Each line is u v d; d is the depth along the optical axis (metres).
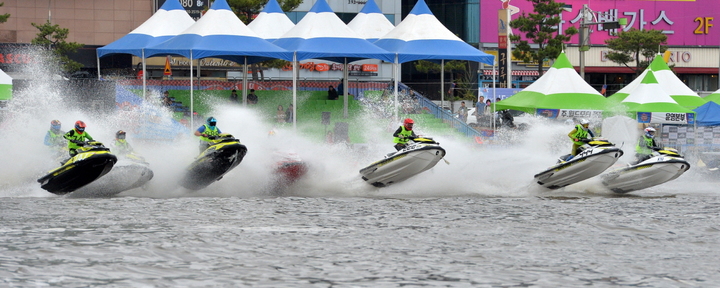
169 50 114.25
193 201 73.69
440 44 124.44
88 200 73.62
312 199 77.62
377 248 49.47
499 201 77.00
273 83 151.00
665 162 84.88
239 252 47.66
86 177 74.12
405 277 41.91
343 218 62.47
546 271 43.59
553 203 75.44
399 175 84.94
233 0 164.38
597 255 47.94
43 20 179.25
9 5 177.50
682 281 41.69
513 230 56.81
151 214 63.44
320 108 138.88
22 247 47.91
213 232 54.44
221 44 113.88
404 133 85.19
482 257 47.06
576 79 124.81
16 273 41.38
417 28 128.12
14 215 61.78
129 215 62.59
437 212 66.94
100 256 45.88
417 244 50.88
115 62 183.00
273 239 52.09
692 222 61.66
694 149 119.94
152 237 52.03
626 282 41.38
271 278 41.38
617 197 83.50
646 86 124.56
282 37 125.38
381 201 76.00
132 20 183.75
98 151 73.56
